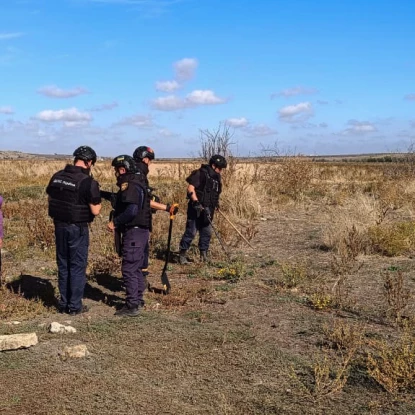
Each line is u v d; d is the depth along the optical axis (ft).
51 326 18.83
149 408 13.70
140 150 23.93
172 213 23.00
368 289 24.03
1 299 22.12
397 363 14.84
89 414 13.43
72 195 20.36
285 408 13.71
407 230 32.86
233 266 26.68
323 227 39.11
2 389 14.67
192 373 15.66
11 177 73.97
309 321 19.88
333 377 15.31
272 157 60.59
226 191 45.93
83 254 20.75
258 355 16.87
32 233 33.32
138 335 18.45
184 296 22.77
